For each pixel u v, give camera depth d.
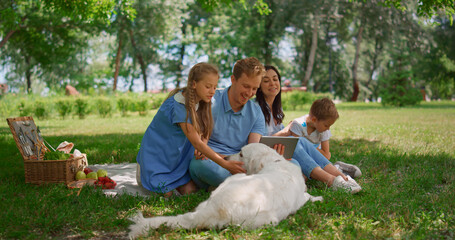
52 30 24.42
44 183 4.14
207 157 3.74
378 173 4.91
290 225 2.81
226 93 4.08
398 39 34.47
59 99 17.94
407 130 10.43
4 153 6.68
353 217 2.99
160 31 28.17
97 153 6.80
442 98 56.09
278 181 3.01
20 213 3.07
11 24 16.75
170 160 3.97
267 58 39.31
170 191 3.86
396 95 26.83
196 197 3.68
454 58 37.03
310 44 42.41
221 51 39.12
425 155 6.05
